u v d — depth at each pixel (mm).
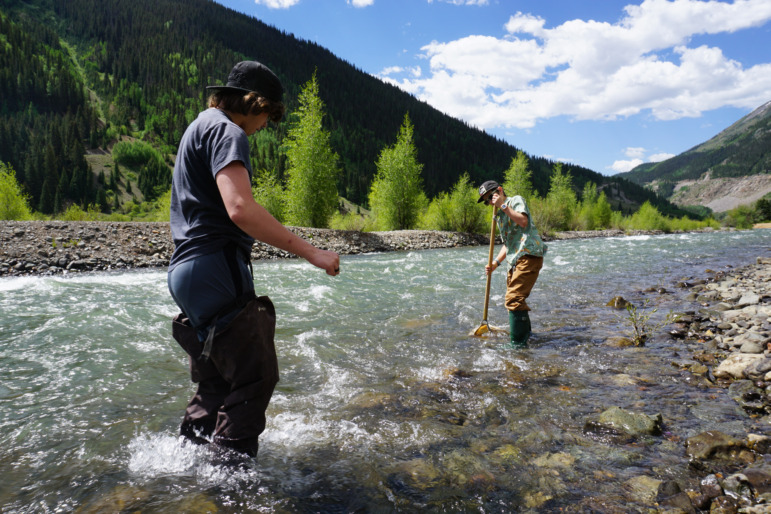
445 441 2234
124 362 3447
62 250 11195
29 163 107125
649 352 4023
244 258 1694
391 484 1809
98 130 148125
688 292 7523
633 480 1879
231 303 1599
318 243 18047
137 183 130875
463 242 24156
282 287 7383
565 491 1784
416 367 3535
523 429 2389
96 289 7023
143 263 11586
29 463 1930
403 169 27750
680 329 4773
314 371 3385
